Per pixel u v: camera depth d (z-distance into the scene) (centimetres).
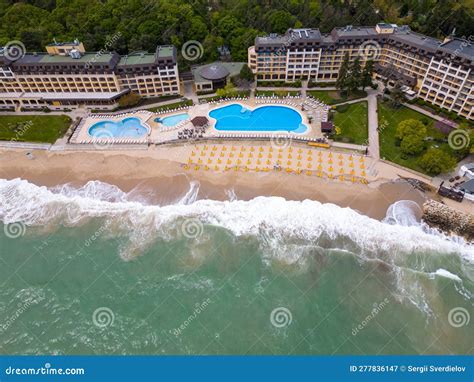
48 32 12631
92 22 12975
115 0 13588
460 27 12588
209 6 14488
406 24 13600
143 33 12681
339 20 13175
